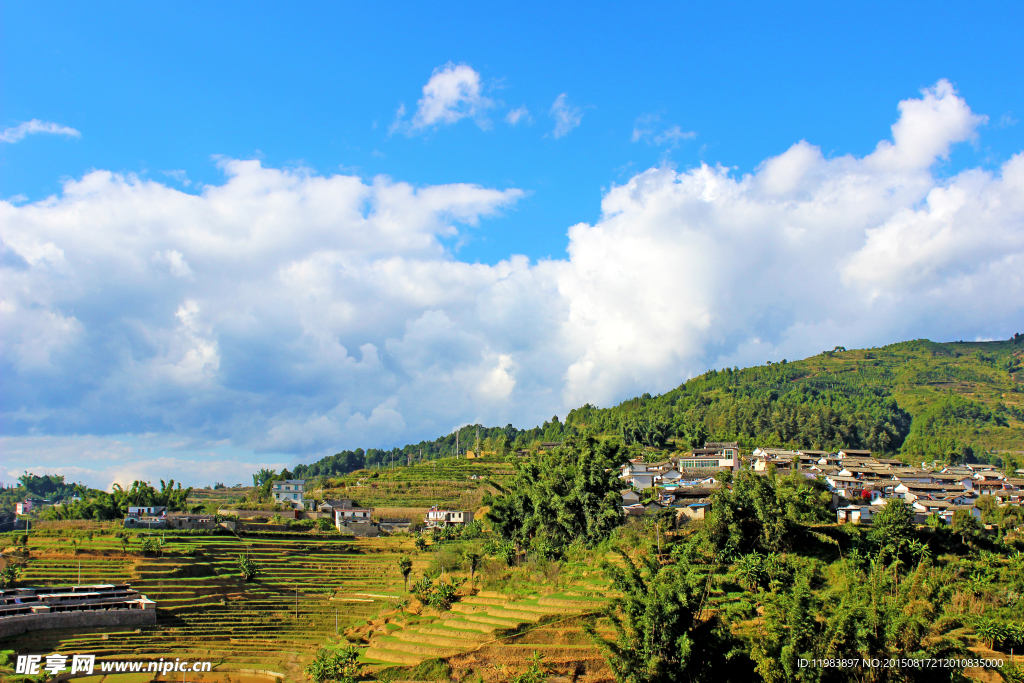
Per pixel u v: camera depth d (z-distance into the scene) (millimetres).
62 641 79062
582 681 59844
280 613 92625
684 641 49531
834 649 47250
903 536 81125
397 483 186875
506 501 106062
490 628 72000
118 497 142125
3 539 112875
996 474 163000
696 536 82875
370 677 66688
